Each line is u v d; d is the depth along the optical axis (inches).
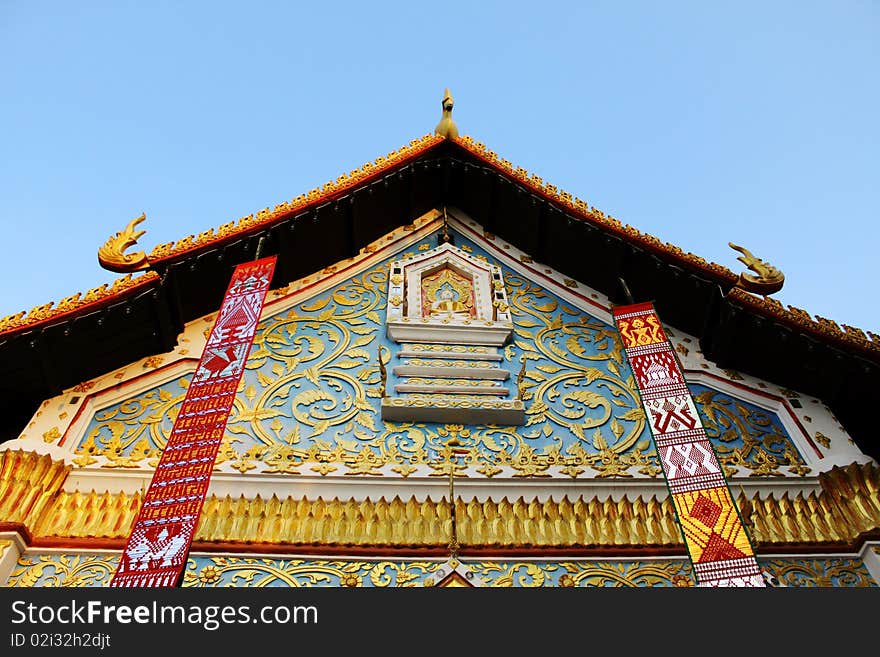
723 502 282.0
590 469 333.4
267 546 298.0
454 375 372.5
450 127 454.6
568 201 420.2
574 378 381.4
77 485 313.7
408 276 426.9
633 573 299.9
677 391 327.9
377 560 297.4
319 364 378.0
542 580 294.4
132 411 350.9
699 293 393.7
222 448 329.4
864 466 330.0
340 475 321.4
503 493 321.1
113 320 353.7
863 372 361.4
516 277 440.8
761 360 385.4
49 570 287.0
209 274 386.6
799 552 311.6
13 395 349.1
